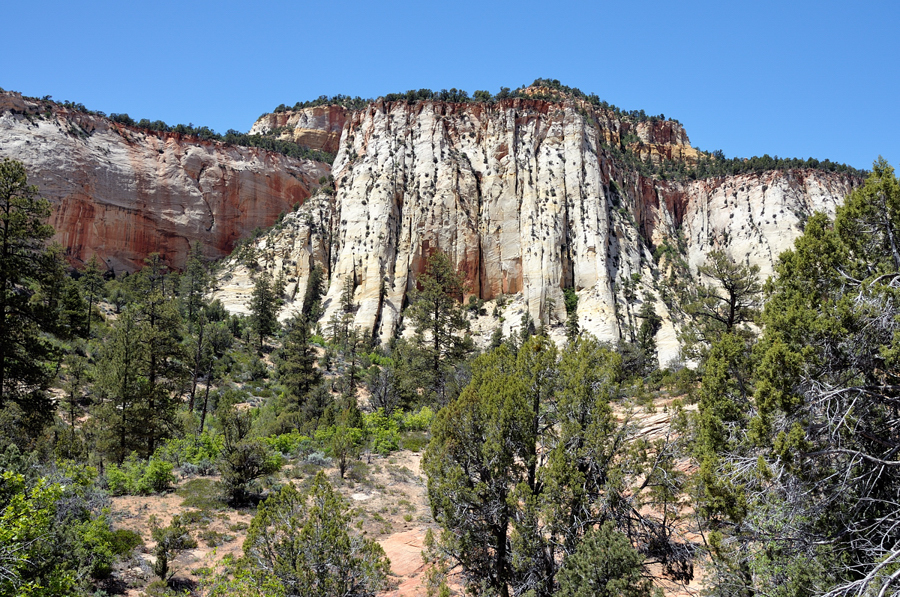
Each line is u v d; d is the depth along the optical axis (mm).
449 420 17828
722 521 16109
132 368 32250
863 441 14852
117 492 24188
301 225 110000
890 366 14289
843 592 12742
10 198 27828
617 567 13195
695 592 16531
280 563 13484
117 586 15461
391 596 16516
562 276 102000
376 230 105562
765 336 16844
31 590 11461
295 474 28016
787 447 13688
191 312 82625
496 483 16703
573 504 15383
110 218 111938
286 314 96750
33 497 12531
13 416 27125
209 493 24531
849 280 16531
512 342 73750
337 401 51938
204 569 15453
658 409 26984
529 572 15438
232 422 29391
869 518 14023
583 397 16844
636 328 94312
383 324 95438
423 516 23375
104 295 84312
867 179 17469
